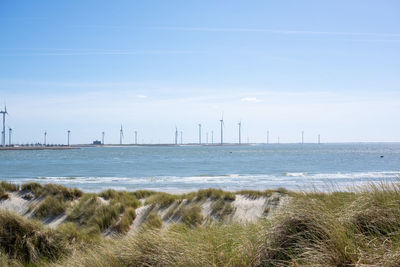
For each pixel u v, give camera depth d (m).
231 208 15.81
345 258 4.79
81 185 35.31
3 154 137.88
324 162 76.75
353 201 6.53
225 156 114.44
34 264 8.94
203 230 7.25
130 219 14.81
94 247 8.60
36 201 18.25
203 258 5.64
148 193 21.86
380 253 4.72
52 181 39.16
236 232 6.93
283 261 5.29
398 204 5.85
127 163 76.56
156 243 6.49
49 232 10.62
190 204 16.66
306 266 4.86
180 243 6.30
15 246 9.73
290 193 8.77
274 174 46.97
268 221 6.75
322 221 5.72
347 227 5.64
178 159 94.69
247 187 31.89
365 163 72.44
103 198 19.12
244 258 5.70
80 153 153.38
